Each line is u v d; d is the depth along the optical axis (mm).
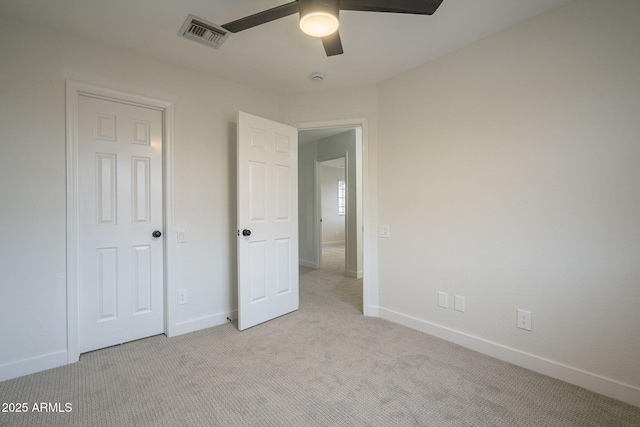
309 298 3627
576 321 1825
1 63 1886
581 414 1569
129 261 2404
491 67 2158
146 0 1766
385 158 2883
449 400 1682
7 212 1904
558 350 1893
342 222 9797
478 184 2238
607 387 1718
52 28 2029
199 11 1879
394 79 2793
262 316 2828
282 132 3010
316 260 5496
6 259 1903
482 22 2008
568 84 1830
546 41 1909
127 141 2383
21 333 1947
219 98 2807
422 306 2621
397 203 2791
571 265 1837
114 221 2336
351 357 2170
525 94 2002
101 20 1951
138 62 2373
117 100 2316
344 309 3219
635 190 1626
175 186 2551
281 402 1670
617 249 1684
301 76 2793
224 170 2850
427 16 1935
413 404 1648
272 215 2920
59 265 2072
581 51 1782
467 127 2295
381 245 2941
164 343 2402
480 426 1484
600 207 1732
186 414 1574
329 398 1702
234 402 1671
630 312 1650
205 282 2736
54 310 2053
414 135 2645
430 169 2533
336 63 2553
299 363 2088
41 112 2002
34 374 1952
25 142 1952
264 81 2895
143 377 1917
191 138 2641
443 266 2463
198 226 2688
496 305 2158
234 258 2934
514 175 2059
